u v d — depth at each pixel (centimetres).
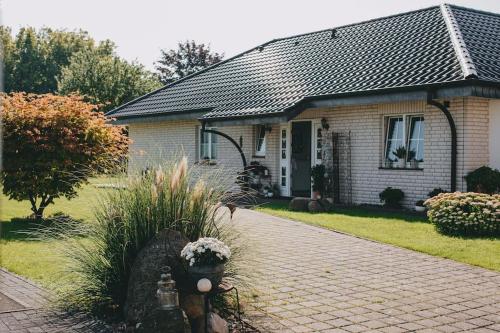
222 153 2181
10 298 669
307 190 1880
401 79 1499
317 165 1772
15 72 5922
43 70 6069
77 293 630
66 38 6338
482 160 1450
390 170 1605
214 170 711
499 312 640
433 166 1502
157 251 590
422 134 1551
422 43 1722
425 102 1515
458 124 1432
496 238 1073
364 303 671
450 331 575
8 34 5925
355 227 1212
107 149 1346
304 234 1145
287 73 2073
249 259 679
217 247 552
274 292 716
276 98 1838
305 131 1884
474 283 769
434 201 1173
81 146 1301
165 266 553
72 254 637
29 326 575
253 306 657
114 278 625
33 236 1110
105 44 6506
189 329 525
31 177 1296
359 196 1688
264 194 1945
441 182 1484
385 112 1616
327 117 1773
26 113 1267
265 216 1396
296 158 1909
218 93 2222
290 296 699
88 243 634
